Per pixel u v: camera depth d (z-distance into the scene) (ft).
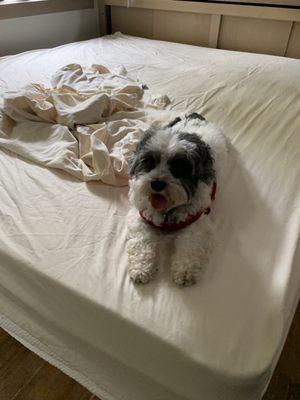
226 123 4.78
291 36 8.16
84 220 3.01
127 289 2.36
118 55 7.79
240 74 6.47
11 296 2.89
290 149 4.11
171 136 2.88
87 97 4.79
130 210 3.12
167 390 2.31
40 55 7.39
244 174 3.68
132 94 5.24
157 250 2.73
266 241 2.79
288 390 3.49
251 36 8.66
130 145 3.84
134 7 9.91
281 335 2.13
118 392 2.68
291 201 3.28
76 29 9.96
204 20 9.04
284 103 5.28
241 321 2.14
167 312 2.20
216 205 3.22
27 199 3.24
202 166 2.85
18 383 3.57
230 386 1.92
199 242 2.66
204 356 1.98
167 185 2.62
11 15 7.91
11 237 2.82
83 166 3.62
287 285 2.39
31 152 3.87
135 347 2.25
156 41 9.19
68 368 2.91
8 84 5.71
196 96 5.55
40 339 2.96
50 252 2.67
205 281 2.40
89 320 2.40
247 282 2.41
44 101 4.56
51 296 2.54
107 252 2.68
